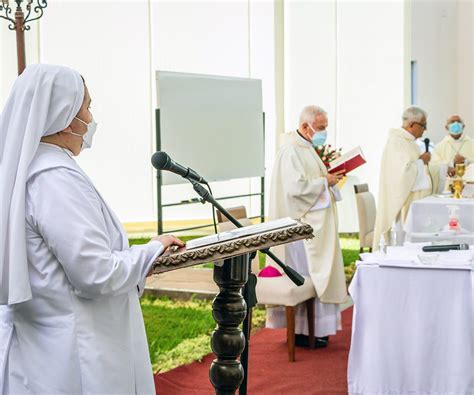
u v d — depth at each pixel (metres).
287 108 10.62
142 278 2.07
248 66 10.45
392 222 7.26
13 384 2.08
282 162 5.30
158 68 9.89
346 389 4.26
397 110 11.19
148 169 9.80
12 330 2.11
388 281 3.86
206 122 6.43
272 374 4.57
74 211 2.01
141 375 2.19
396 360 3.87
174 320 5.94
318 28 10.76
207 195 2.43
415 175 7.24
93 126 2.22
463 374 3.76
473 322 3.76
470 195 6.77
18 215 1.99
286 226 2.07
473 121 14.49
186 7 10.05
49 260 2.05
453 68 14.58
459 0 14.56
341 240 10.20
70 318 2.05
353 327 3.93
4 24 7.99
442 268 3.78
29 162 2.01
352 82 11.00
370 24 11.06
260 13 10.43
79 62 9.30
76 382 2.04
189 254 2.02
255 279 2.88
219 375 2.29
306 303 5.16
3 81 7.99
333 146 10.91
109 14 9.47
